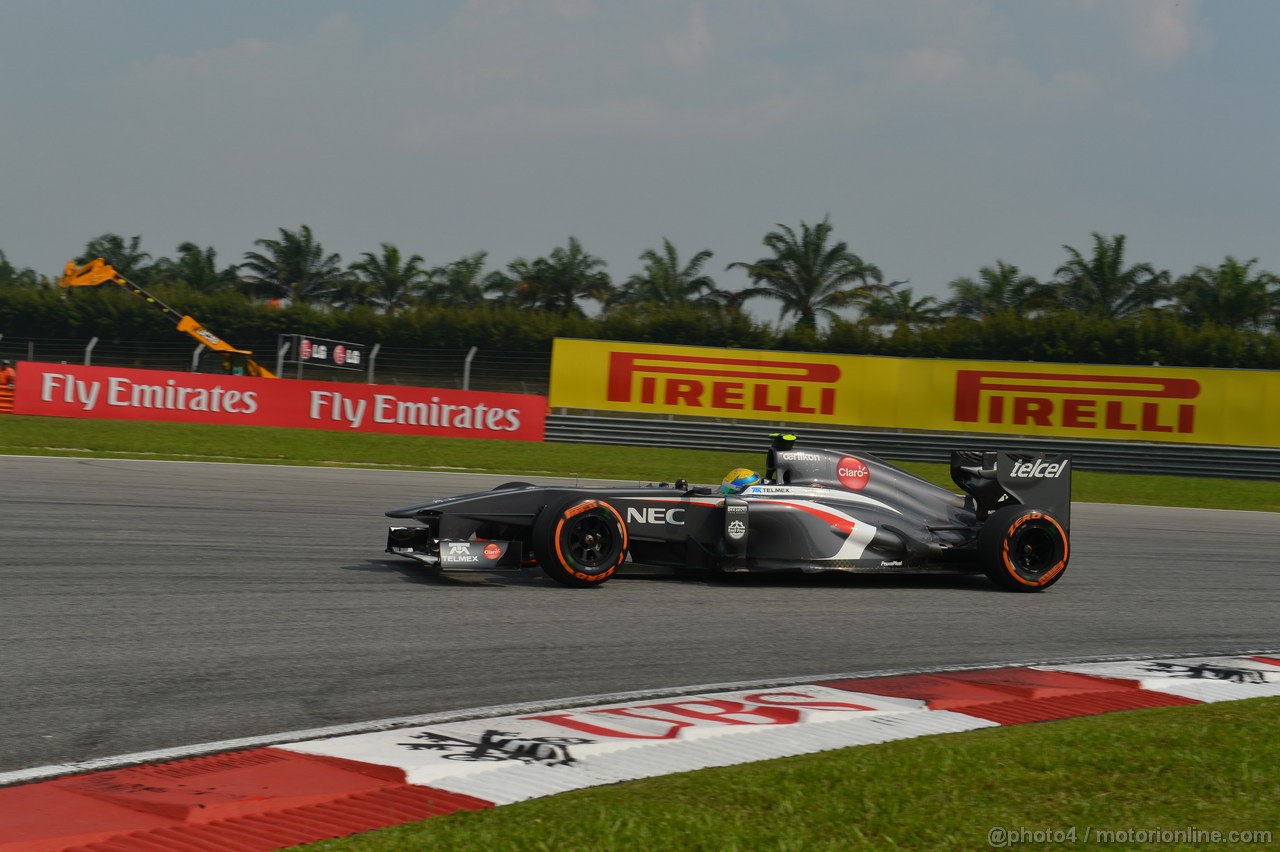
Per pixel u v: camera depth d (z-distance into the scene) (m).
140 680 9.47
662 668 10.64
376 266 91.06
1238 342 58.03
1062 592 16.45
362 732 8.23
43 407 46.09
